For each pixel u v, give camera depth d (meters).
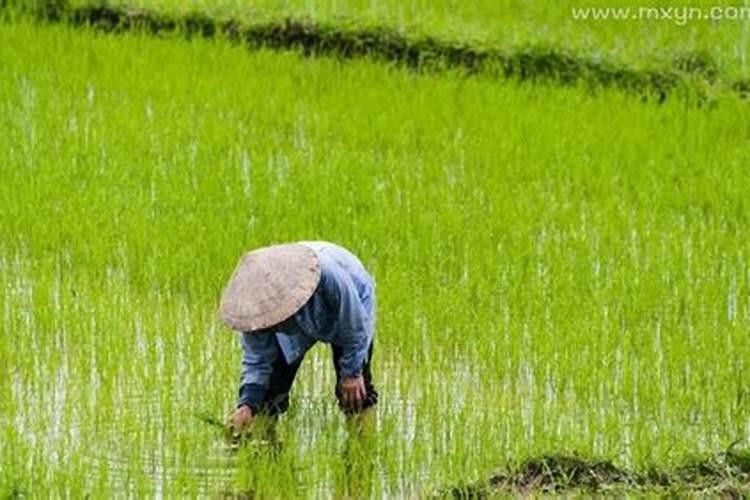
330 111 28.61
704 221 24.59
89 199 23.88
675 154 27.30
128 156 25.84
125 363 19.19
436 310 20.64
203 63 30.75
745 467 17.41
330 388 19.02
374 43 31.58
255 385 17.44
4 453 17.00
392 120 28.33
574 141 27.58
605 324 20.47
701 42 31.36
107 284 21.67
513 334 20.12
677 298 21.44
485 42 31.30
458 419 18.02
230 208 23.83
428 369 19.53
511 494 16.92
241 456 16.98
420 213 23.98
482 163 26.55
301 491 16.86
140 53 30.95
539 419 18.11
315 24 31.91
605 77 30.75
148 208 23.73
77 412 18.25
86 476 16.91
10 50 30.67
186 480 16.86
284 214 23.48
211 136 26.97
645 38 31.55
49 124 27.22
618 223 24.14
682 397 18.72
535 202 24.81
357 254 22.62
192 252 22.20
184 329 20.33
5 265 22.45
